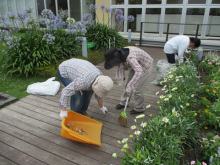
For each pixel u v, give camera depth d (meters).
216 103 2.98
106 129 2.76
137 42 9.41
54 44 5.67
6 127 2.79
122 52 2.41
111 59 2.39
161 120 2.13
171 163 1.79
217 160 1.97
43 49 5.09
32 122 2.92
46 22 5.53
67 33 5.94
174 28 9.30
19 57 4.87
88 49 7.18
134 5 9.53
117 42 7.64
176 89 2.75
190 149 2.31
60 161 2.20
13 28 5.35
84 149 2.39
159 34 9.59
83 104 2.89
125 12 9.81
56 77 4.73
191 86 3.24
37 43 5.17
